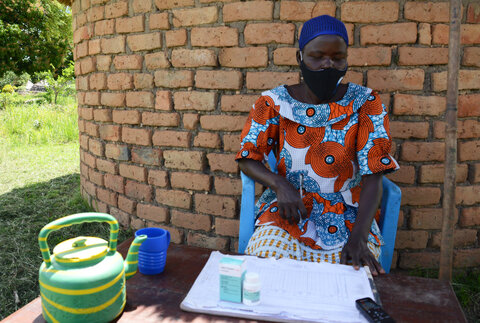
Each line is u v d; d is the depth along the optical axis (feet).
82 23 9.90
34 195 12.26
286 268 4.17
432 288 3.87
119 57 8.77
